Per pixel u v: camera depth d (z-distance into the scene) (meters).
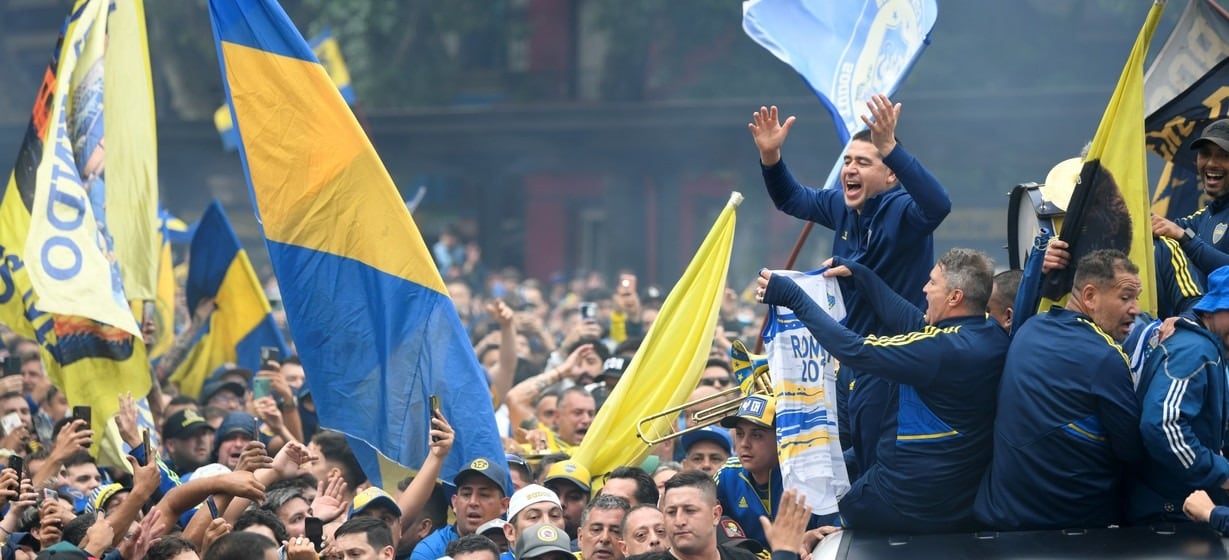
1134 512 6.79
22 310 11.31
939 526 7.03
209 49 38.56
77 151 11.39
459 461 9.98
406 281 10.16
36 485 9.57
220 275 15.02
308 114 10.21
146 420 11.12
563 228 41.62
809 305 7.07
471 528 9.77
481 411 10.08
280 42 10.23
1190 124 8.98
